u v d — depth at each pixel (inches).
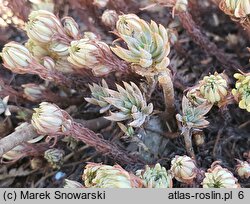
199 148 9.1
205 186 7.3
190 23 9.5
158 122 9.2
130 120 9.0
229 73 10.0
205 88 7.9
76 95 10.2
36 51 8.8
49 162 9.7
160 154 9.2
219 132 9.2
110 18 9.7
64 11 11.5
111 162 9.4
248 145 9.2
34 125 7.9
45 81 10.7
